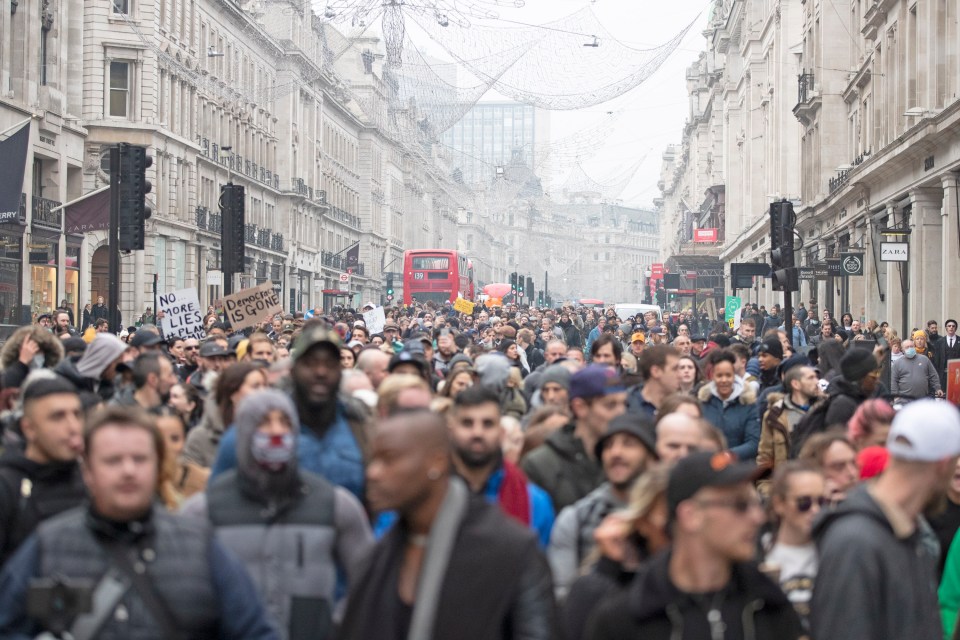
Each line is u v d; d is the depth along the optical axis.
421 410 5.48
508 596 5.23
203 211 70.50
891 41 41.94
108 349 12.88
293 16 92.25
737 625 5.16
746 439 13.12
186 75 66.44
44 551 5.64
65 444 7.19
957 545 7.10
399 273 139.50
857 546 5.77
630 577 5.76
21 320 46.75
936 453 5.83
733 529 5.14
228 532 6.80
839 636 5.71
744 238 81.88
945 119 32.81
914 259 38.31
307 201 98.12
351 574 5.62
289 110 93.12
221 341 17.89
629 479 7.08
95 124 58.84
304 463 8.08
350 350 14.83
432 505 5.38
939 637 6.04
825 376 16.44
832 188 52.19
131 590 5.57
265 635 5.79
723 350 13.14
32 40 48.97
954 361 15.06
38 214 49.31
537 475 8.66
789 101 68.31
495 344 26.47
